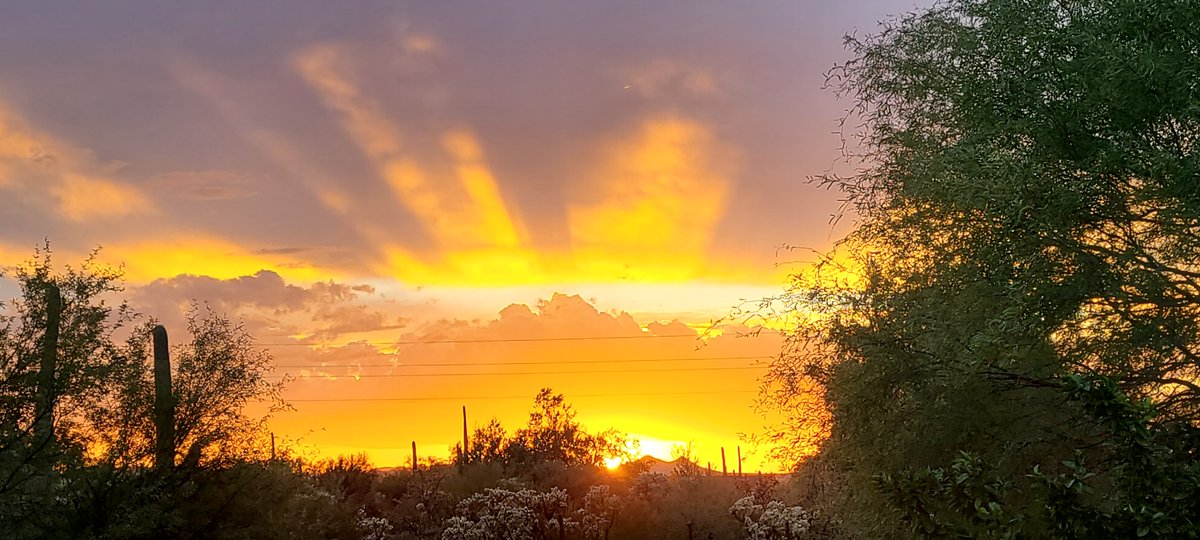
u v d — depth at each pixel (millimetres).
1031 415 6613
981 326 6258
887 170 7660
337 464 33000
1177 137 6145
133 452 14438
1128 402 4195
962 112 7094
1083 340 6348
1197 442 4500
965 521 4605
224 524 15406
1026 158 6227
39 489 13227
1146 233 6215
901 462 7141
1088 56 6238
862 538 8281
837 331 7770
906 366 7211
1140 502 4117
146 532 14141
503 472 33156
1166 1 6070
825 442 9000
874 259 7832
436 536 24234
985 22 7105
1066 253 6215
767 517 17719
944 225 6801
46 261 13430
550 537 22766
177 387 15266
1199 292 6188
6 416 12727
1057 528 4117
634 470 31953
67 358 13250
